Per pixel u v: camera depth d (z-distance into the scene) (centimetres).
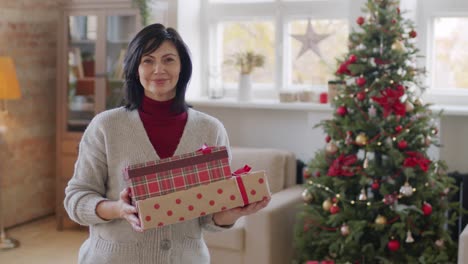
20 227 514
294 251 397
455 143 409
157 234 190
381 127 341
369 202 346
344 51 464
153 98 195
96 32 487
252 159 429
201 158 179
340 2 461
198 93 508
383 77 343
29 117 525
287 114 465
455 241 402
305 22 476
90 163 192
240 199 181
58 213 508
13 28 501
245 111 479
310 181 369
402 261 349
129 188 179
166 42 191
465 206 397
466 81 438
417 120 348
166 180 176
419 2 440
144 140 192
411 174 335
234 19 498
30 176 531
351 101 352
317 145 446
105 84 489
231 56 481
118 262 188
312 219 366
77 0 518
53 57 546
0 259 435
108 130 192
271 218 365
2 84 454
